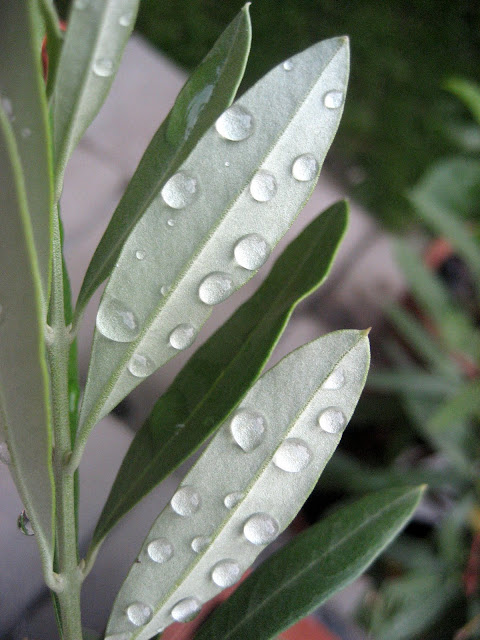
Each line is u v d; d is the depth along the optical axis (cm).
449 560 30
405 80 55
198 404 13
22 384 9
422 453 38
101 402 11
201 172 11
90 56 10
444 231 30
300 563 14
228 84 11
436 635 28
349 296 41
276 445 12
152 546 12
